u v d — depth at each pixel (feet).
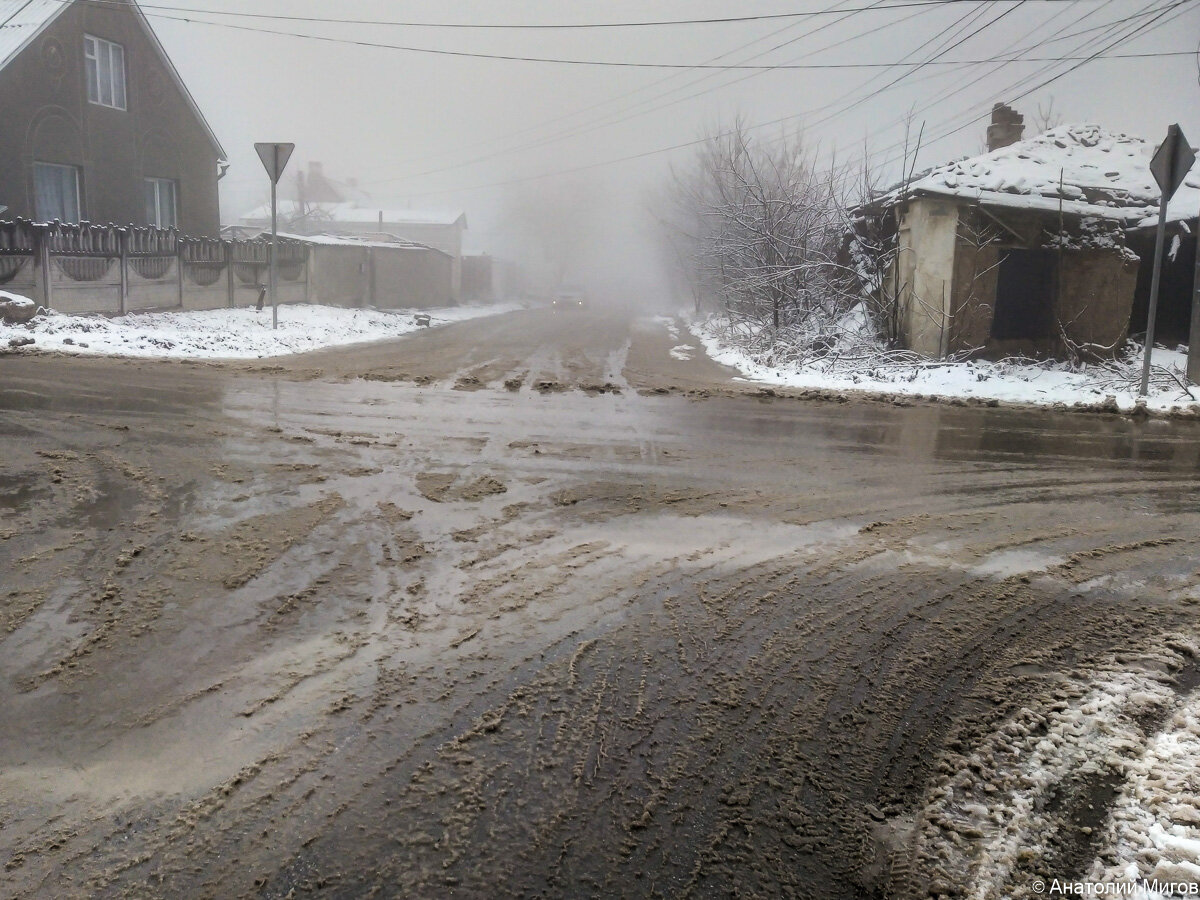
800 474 25.35
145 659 12.73
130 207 84.94
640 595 15.88
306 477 22.62
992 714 12.16
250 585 15.51
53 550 16.67
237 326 65.41
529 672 12.84
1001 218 54.13
